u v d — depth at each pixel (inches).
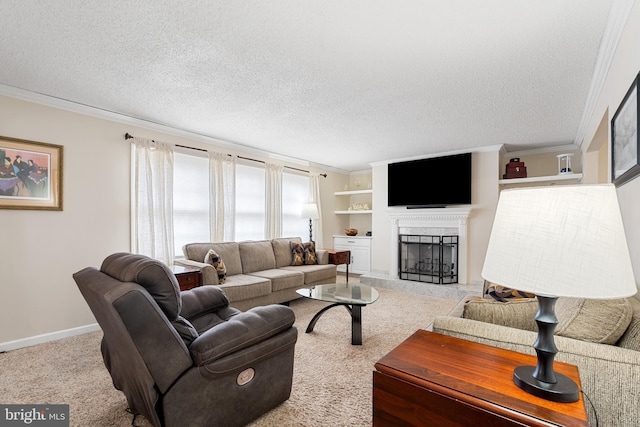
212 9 66.4
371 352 102.1
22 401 73.5
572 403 32.7
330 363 94.0
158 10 66.8
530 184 187.9
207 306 85.9
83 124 123.3
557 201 33.2
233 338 59.1
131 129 138.1
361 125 145.9
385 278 210.2
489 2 63.4
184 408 53.8
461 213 189.9
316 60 87.4
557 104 118.0
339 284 138.9
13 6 65.2
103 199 128.6
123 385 64.3
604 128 111.3
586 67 89.5
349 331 122.0
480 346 46.6
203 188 166.4
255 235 194.9
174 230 153.6
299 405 72.2
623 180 70.3
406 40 77.3
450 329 52.3
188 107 124.5
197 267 126.1
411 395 38.0
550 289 31.2
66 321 117.7
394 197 219.8
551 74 94.1
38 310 111.5
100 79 100.3
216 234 168.7
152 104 121.3
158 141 146.2
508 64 88.5
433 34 74.7
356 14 67.6
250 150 191.9
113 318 50.6
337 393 77.4
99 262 127.2
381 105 120.4
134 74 96.7
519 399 33.5
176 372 53.1
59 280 116.5
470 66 89.8
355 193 253.6
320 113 130.1
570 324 48.3
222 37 76.8
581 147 169.8
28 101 109.7
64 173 118.1
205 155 167.5
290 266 183.9
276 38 77.0
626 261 31.0
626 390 39.1
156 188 144.0
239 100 116.9
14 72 95.6
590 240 31.1
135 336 49.5
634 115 59.8
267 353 65.5
